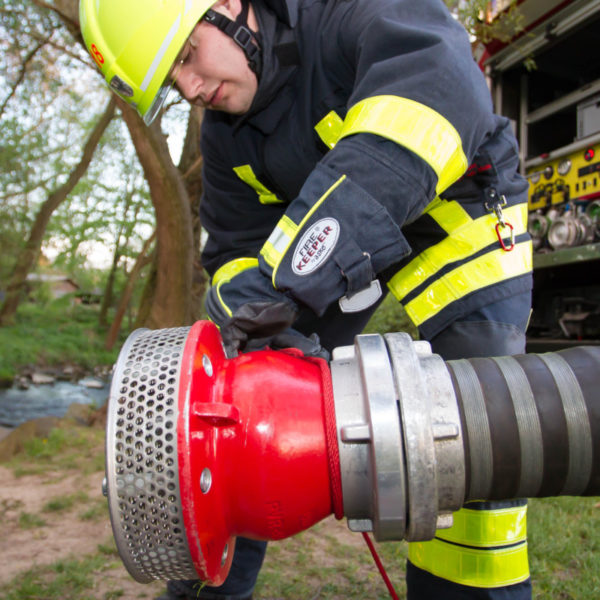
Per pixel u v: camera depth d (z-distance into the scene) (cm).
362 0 144
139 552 82
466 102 118
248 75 157
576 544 244
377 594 219
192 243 774
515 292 159
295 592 223
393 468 78
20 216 1659
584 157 408
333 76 153
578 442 84
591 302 420
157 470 78
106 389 1476
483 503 136
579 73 475
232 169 189
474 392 87
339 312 200
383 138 113
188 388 78
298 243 111
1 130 1377
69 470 421
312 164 168
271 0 150
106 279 3541
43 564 259
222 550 87
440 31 127
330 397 86
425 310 164
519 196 168
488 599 136
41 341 1908
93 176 2238
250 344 123
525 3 414
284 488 83
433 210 162
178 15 145
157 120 745
